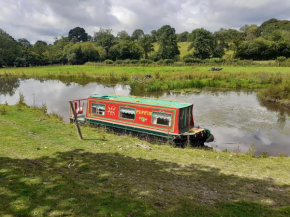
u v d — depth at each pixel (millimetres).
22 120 16203
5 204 5797
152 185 7453
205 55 87750
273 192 7551
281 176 8977
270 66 62000
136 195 6676
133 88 40000
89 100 17625
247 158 11391
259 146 15531
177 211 5961
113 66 75625
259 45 79500
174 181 7969
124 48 92188
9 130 13438
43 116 18609
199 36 87438
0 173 7590
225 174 8891
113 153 10555
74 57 88812
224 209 6238
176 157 10719
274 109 25516
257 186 7957
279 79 39219
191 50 108312
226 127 19281
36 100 30188
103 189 6906
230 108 25828
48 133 13383
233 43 85250
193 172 8930
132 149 11445
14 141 11414
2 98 31688
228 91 37312
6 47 84562
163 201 6438
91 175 7965
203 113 23594
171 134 14117
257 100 30281
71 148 10867
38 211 5562
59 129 14539
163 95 34406
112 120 16656
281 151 14789
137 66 72875
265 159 11469
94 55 92688
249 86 40438
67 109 25062
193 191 7273
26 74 62812
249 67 60562
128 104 15914
